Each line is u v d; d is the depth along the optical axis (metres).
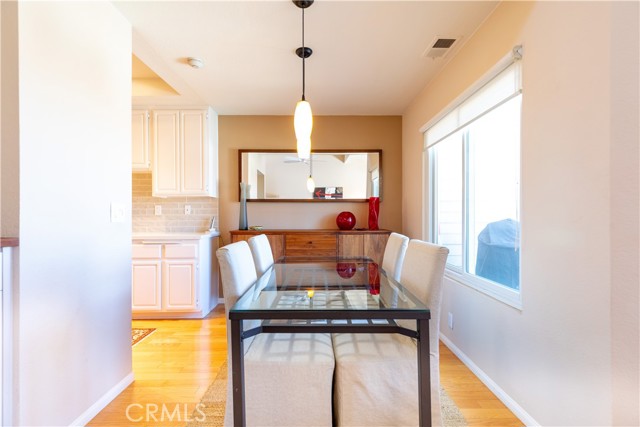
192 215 3.76
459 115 2.26
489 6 1.79
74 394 1.49
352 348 1.44
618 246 1.06
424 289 1.45
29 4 1.28
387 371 1.36
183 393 1.84
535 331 1.47
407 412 1.35
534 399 1.48
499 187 1.92
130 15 1.86
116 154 1.80
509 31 1.68
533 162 1.48
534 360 1.48
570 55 1.25
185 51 2.29
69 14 1.47
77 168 1.52
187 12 1.84
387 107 3.55
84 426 1.54
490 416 1.60
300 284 1.73
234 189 3.80
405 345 1.47
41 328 1.32
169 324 3.07
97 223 1.65
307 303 1.34
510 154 1.81
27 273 1.26
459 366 2.13
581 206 1.20
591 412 1.16
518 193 1.74
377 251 3.34
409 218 3.49
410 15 1.88
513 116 1.79
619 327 1.06
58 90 1.41
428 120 2.90
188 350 2.45
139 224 3.74
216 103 3.39
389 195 3.81
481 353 1.96
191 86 2.92
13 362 1.22
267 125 3.81
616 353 1.07
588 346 1.17
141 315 3.22
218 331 2.88
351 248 3.33
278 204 3.83
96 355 1.64
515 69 1.63
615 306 1.07
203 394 1.83
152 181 3.53
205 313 3.34
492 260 1.98
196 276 3.18
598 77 1.12
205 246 3.34
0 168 1.23
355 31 2.04
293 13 1.86
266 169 3.81
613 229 1.07
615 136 1.06
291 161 3.82
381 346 1.46
